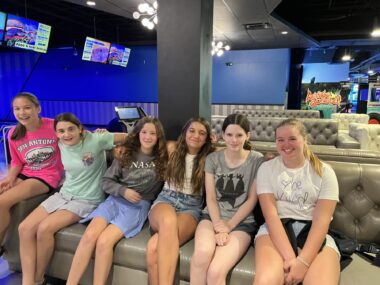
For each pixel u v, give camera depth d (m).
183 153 2.03
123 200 2.03
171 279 1.61
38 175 2.21
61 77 9.93
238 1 4.88
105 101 9.68
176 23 2.60
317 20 7.21
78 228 1.93
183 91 2.67
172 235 1.66
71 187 2.11
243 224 1.79
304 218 1.63
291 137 1.62
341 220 1.83
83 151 2.09
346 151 2.09
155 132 2.04
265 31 7.08
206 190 1.92
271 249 1.53
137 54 9.20
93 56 7.71
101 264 1.72
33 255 1.90
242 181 1.84
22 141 2.21
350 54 10.20
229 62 9.02
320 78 11.71
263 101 8.95
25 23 5.61
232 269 1.54
